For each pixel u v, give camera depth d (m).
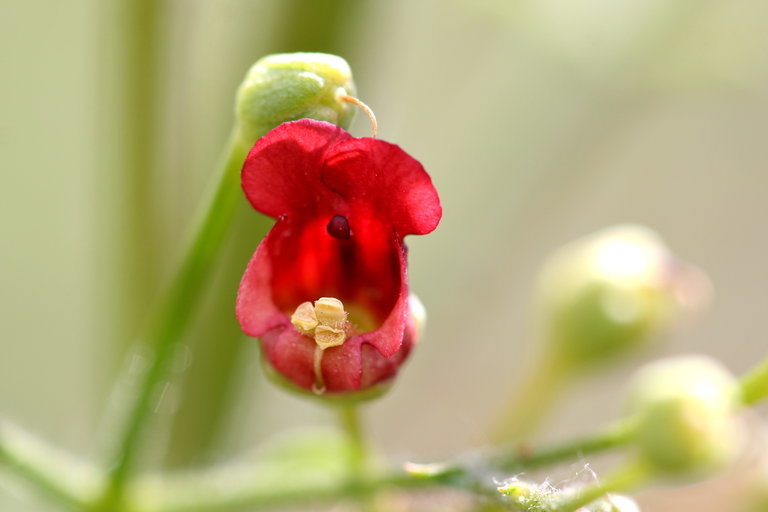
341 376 0.09
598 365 0.11
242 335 0.10
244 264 0.10
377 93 0.11
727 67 0.11
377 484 0.10
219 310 0.10
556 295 0.11
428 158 0.12
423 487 0.10
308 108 0.09
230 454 0.11
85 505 0.10
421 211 0.09
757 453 0.11
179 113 0.10
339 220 0.09
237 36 0.10
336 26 0.10
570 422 0.15
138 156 0.10
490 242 0.11
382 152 0.09
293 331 0.09
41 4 0.12
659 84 0.11
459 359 0.13
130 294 0.10
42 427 0.12
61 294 0.12
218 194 0.09
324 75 0.09
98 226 0.11
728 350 0.15
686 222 0.15
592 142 0.11
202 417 0.10
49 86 0.12
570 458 0.09
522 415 0.11
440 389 0.13
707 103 0.15
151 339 0.09
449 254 0.11
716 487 0.11
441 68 0.12
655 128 0.15
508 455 0.09
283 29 0.10
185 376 0.10
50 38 0.12
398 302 0.09
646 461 0.10
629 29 0.11
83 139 0.12
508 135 0.11
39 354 0.12
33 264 0.12
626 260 0.11
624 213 0.15
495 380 0.14
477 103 0.12
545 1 0.11
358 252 0.09
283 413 0.12
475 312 0.12
